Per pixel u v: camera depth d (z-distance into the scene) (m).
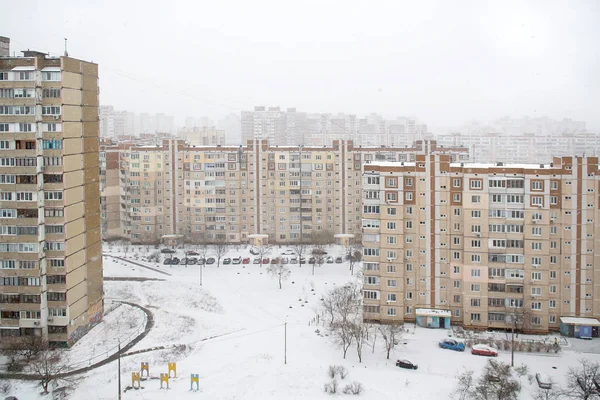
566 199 127.06
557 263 128.12
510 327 127.50
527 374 104.69
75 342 119.75
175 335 124.75
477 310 128.75
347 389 95.75
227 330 128.88
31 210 114.50
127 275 174.75
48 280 116.44
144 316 135.62
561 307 128.50
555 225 127.69
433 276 131.62
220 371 104.25
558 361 112.12
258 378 100.62
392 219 130.25
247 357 110.88
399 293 131.00
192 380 96.25
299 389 96.69
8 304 116.00
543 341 121.81
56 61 115.88
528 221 126.44
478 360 111.75
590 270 127.62
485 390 92.38
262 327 130.38
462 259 129.88
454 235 130.50
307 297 153.88
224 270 183.00
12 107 114.44
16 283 115.75
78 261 121.88
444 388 97.44
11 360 110.00
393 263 130.62
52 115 115.06
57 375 102.44
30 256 115.06
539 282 126.88
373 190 130.62
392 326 119.69
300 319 136.38
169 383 99.31
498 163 138.00
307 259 194.50
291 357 111.12
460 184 129.88
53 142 115.31
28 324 116.06
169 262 190.25
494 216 127.38
